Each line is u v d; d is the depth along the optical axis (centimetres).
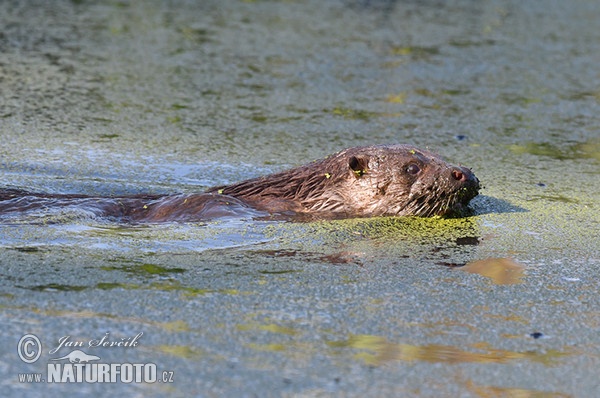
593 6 7231
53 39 5288
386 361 1780
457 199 2822
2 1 6272
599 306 2111
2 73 4509
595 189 3238
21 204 2692
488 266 2369
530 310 2073
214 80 4681
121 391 1625
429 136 3897
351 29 6009
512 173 3419
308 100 4409
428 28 6156
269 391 1639
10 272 2150
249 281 2180
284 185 2922
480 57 5422
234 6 6588
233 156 3494
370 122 4078
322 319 1969
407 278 2255
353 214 2858
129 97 4284
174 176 3228
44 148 3456
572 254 2498
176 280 2159
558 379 1734
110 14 6097
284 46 5469
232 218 2694
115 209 2722
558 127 4141
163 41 5434
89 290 2064
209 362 1741
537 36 6056
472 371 1753
